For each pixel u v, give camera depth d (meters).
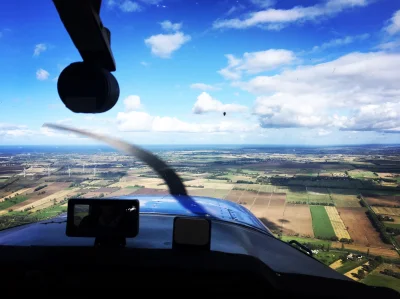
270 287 1.48
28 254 1.68
